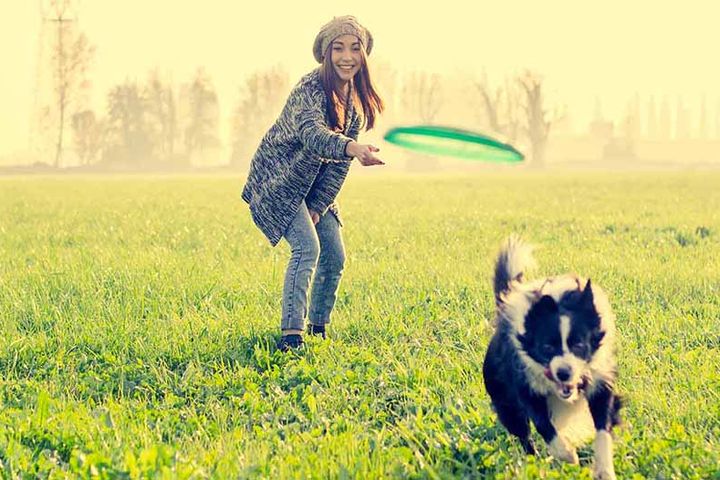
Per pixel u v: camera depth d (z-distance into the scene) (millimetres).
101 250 17406
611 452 6258
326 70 9125
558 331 6215
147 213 28875
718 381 8109
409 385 8328
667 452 6480
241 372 8680
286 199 9438
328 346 9516
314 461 6277
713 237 19469
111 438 6801
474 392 7941
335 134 8812
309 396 7828
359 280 13375
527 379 6430
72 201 36844
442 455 6473
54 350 9734
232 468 6137
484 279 13430
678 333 10094
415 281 13328
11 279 13750
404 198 37594
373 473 6039
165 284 12984
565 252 16766
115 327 10375
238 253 17328
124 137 142375
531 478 6102
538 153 134250
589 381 6336
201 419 7539
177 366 9266
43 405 7516
